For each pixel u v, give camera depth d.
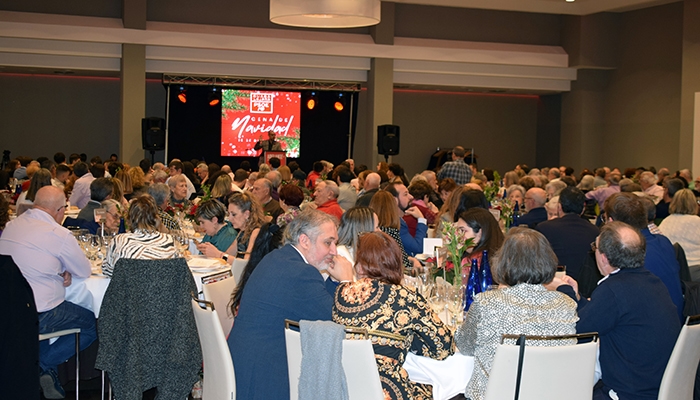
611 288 2.85
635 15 15.27
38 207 3.98
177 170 10.12
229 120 15.24
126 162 13.33
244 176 9.38
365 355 2.47
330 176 11.98
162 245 3.78
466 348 2.76
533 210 6.21
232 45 13.60
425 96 17.73
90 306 4.07
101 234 4.90
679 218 5.61
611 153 16.03
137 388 3.48
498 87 15.84
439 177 8.37
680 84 14.40
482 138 18.08
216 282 3.57
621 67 15.68
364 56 14.34
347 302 2.66
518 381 2.53
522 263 2.69
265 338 2.77
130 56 13.20
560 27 16.00
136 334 3.51
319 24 6.96
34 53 13.10
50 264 3.82
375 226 4.00
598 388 2.98
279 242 3.20
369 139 14.78
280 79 14.74
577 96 16.14
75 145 15.73
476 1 14.10
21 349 3.08
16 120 15.37
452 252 3.43
